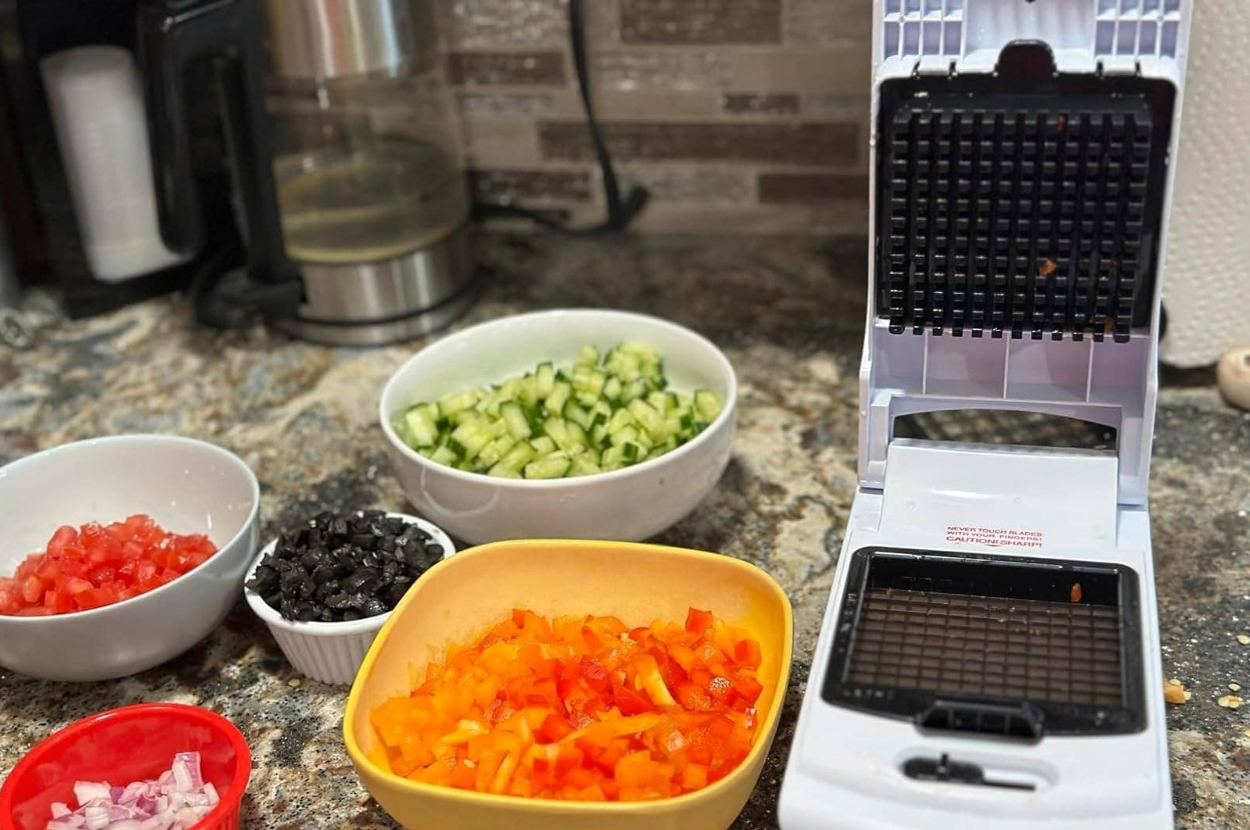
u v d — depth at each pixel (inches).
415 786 24.0
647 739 25.7
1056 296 26.4
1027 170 25.2
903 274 27.2
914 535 27.2
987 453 28.0
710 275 48.2
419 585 28.8
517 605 30.2
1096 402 27.7
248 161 40.2
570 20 46.5
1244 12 32.7
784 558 33.7
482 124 50.5
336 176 44.2
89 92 43.9
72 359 45.3
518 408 35.7
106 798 26.6
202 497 35.1
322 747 29.2
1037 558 26.3
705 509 35.8
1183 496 34.7
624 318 38.2
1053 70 24.5
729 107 48.3
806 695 23.8
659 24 47.0
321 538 32.0
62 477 35.1
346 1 39.4
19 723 30.5
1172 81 23.9
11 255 47.8
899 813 22.0
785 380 41.5
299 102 43.3
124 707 27.7
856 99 47.2
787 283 47.3
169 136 38.2
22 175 47.9
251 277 42.8
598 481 30.8
